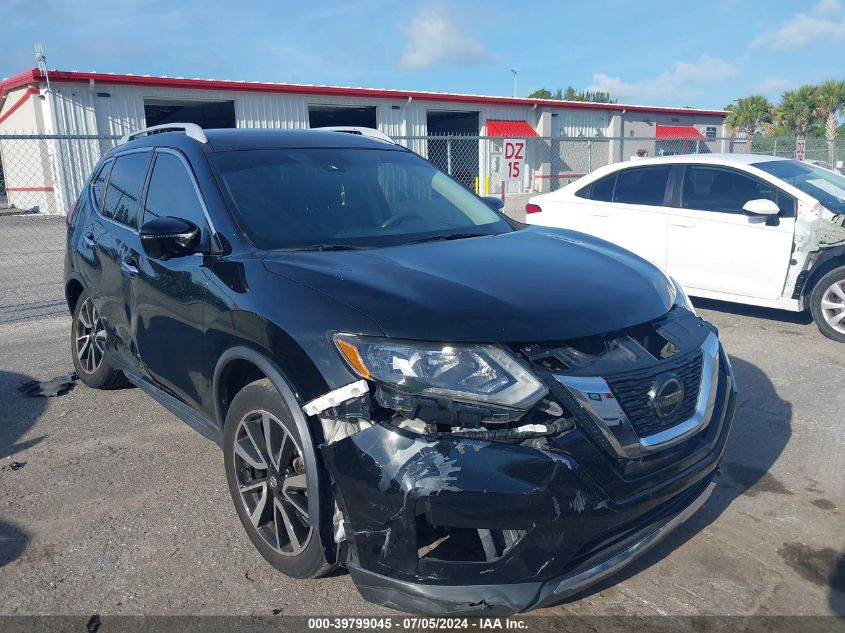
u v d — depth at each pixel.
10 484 3.94
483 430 2.40
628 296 2.90
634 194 7.76
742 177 7.02
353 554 2.52
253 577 3.07
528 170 31.89
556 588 2.41
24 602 2.92
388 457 2.39
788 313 7.51
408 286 2.75
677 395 2.71
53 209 21.27
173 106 27.77
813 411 4.82
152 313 3.80
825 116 34.38
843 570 3.10
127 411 5.00
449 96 29.42
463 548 2.45
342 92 26.92
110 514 3.60
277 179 3.76
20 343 6.86
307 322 2.69
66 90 21.97
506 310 2.60
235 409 3.10
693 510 2.85
